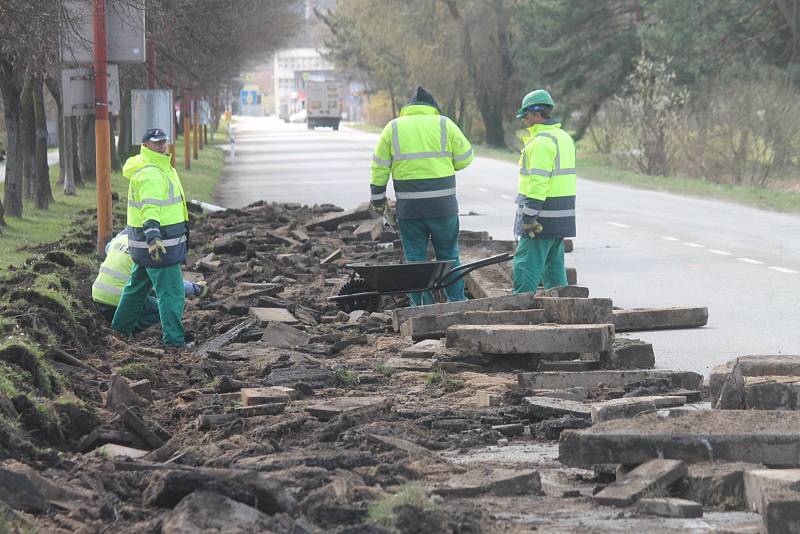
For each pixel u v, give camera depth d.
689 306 35.31
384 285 32.44
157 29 74.31
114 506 15.16
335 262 44.91
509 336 25.45
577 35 184.25
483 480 16.34
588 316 27.03
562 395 22.78
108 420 20.70
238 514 13.39
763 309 37.28
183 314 34.75
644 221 70.81
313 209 63.06
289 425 20.11
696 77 152.38
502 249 44.69
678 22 157.00
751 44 159.12
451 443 19.80
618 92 181.12
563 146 32.47
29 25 48.53
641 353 25.50
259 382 24.80
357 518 14.10
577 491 16.16
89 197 84.06
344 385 25.00
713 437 15.78
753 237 61.22
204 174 116.50
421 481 16.70
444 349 27.12
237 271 42.75
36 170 72.00
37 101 75.44
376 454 18.33
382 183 34.41
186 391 23.67
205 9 90.94
